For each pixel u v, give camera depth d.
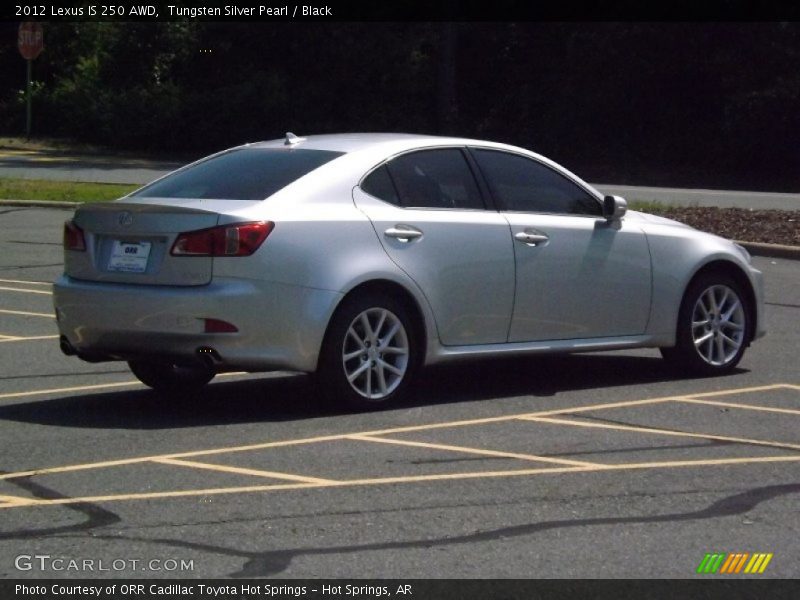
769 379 9.38
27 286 13.45
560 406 8.34
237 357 7.48
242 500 6.10
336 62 40.94
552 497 6.21
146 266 7.64
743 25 36.53
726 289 9.54
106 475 6.53
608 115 40.16
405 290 8.02
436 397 8.57
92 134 41.81
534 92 42.22
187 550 5.38
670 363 9.62
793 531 5.75
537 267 8.57
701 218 19.59
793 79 36.38
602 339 8.95
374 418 7.88
